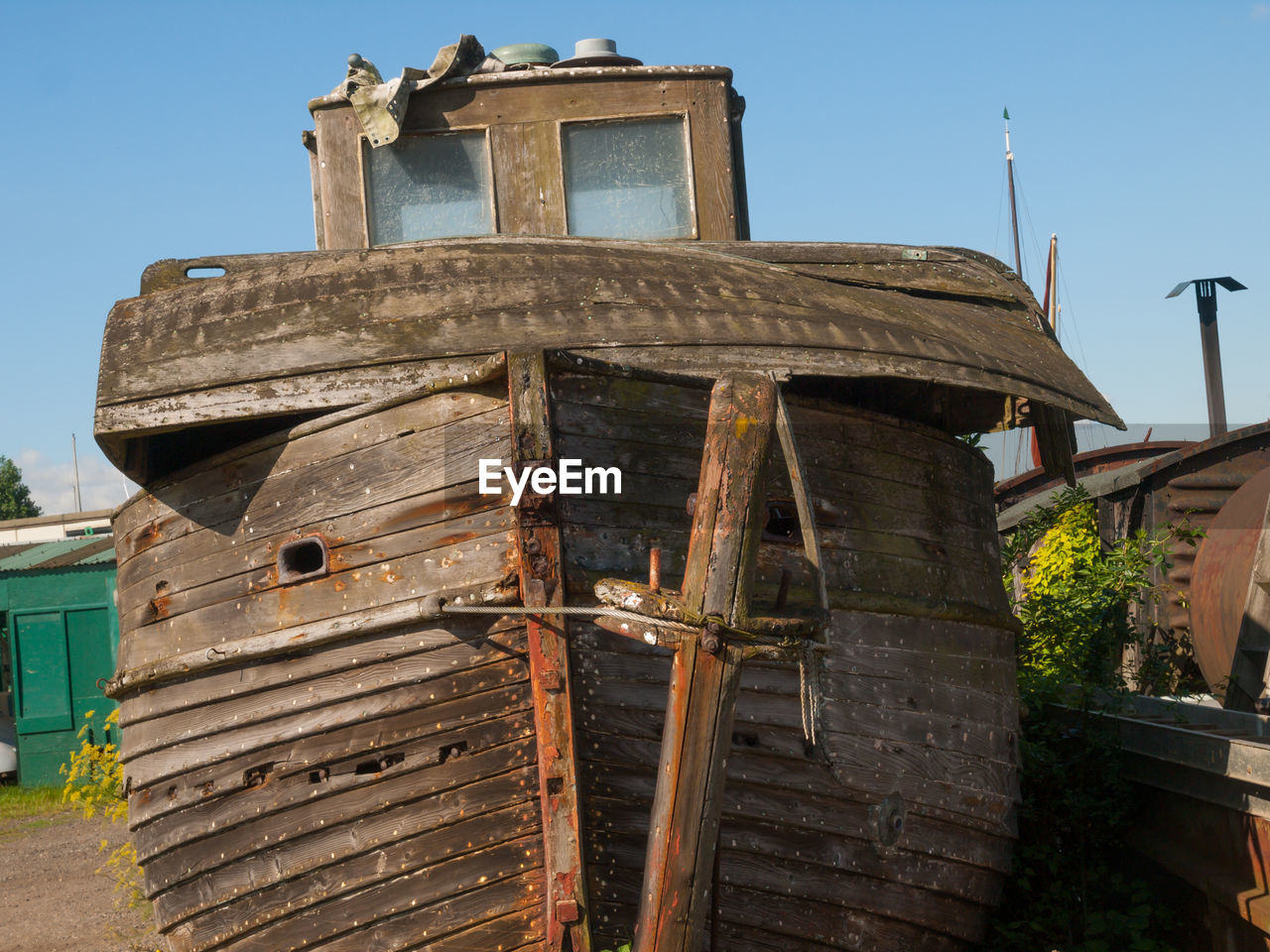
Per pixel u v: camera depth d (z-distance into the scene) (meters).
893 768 4.88
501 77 7.00
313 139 7.54
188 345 4.58
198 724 4.55
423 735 4.12
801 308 5.13
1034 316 6.38
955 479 5.82
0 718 14.91
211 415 4.31
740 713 4.37
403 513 4.22
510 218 6.96
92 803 9.33
